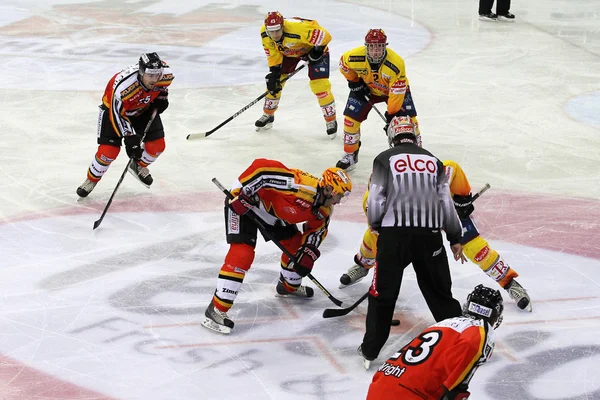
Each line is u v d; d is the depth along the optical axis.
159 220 12.09
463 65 21.69
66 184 13.41
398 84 12.77
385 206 8.09
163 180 13.72
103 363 8.34
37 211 12.31
